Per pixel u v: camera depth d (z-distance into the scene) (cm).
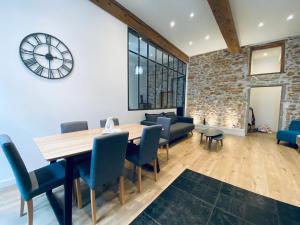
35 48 216
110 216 155
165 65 564
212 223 148
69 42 253
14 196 186
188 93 656
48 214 158
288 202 179
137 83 463
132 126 271
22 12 202
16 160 119
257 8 306
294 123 411
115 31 327
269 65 601
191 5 305
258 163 288
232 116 545
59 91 246
